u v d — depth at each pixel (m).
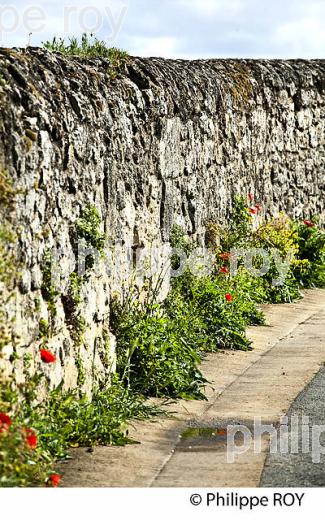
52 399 7.55
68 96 8.38
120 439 7.72
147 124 10.90
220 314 12.12
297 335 12.86
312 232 17.53
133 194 10.30
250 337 12.57
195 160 13.05
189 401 9.30
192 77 13.41
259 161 16.48
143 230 10.66
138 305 10.33
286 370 10.63
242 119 15.54
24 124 7.16
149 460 7.36
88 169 8.59
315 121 19.38
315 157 19.41
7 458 6.06
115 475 6.93
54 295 7.62
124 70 10.96
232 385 9.98
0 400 6.39
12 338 6.71
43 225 7.46
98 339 8.84
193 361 10.20
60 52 9.77
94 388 8.55
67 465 7.08
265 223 16.50
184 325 11.09
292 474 7.02
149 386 9.42
